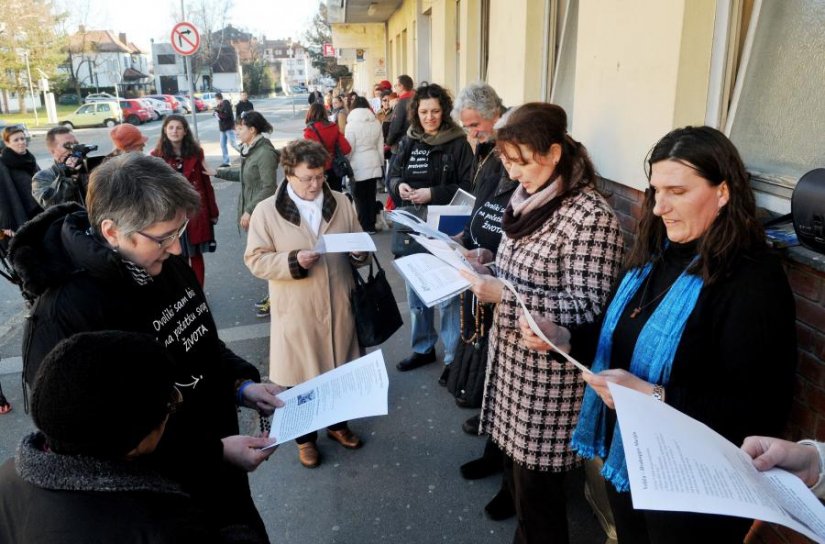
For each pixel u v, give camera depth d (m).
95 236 1.42
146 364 1.03
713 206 1.39
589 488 2.45
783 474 1.20
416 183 3.68
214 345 1.73
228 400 1.77
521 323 1.70
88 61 53.62
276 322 2.86
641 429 1.19
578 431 1.82
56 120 34.09
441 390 3.63
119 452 1.00
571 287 1.80
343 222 2.86
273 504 2.71
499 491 2.68
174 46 9.54
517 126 1.80
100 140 22.47
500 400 2.04
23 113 40.47
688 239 1.44
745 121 2.21
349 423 3.32
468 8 6.33
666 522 1.46
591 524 2.52
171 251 1.46
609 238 1.78
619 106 2.73
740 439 1.39
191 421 1.56
